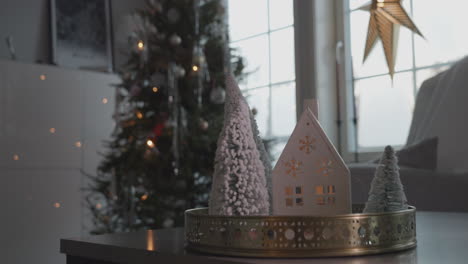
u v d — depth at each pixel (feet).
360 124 10.68
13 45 13.32
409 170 5.85
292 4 12.00
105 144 11.22
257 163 2.17
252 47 12.86
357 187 5.90
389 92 10.16
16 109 10.06
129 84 10.02
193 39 10.16
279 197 2.24
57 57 13.89
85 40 14.49
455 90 7.38
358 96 10.75
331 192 2.20
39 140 10.31
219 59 10.30
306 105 2.36
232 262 1.82
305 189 2.22
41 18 13.84
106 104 11.39
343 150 10.93
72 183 10.71
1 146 9.82
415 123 8.28
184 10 10.22
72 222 10.64
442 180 5.62
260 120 12.46
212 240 2.01
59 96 10.67
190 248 2.13
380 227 1.96
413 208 2.22
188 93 9.94
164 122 9.47
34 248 10.08
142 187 9.81
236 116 2.19
